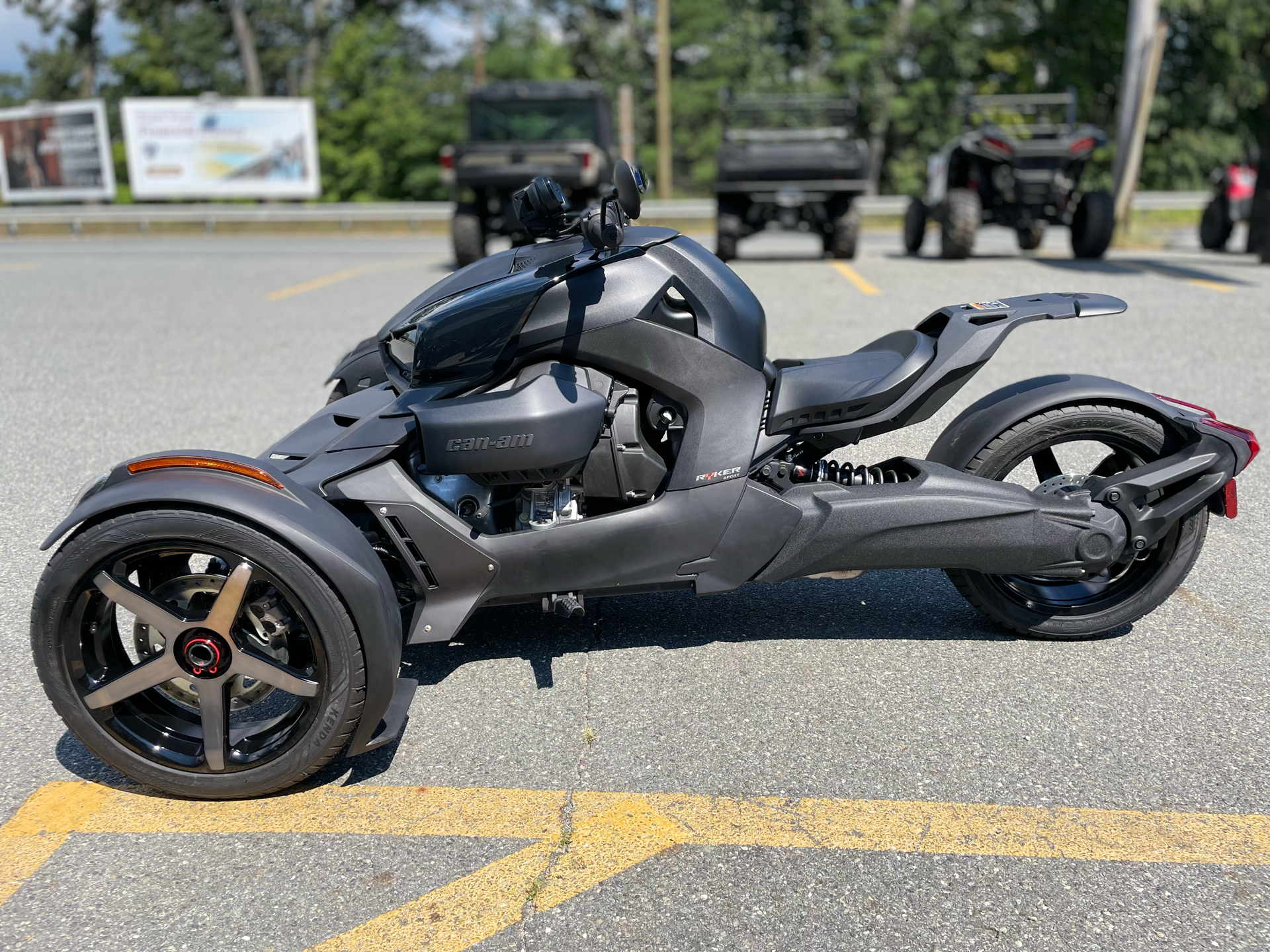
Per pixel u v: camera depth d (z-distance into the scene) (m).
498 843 2.50
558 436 2.93
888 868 2.39
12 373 7.34
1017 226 13.62
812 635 3.55
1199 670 3.26
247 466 2.58
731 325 3.12
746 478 3.16
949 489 3.21
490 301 3.00
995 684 3.20
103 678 2.69
